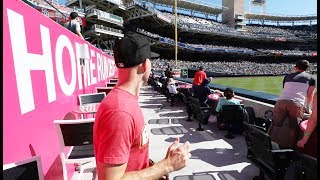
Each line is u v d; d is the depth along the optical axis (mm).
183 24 55906
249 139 3291
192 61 56312
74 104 4633
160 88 13227
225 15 76750
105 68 11938
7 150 1835
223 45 63812
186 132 5859
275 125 3955
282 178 2729
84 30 42438
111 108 1094
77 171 3740
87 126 2635
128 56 1182
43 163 2574
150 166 1238
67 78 4133
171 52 56688
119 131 1054
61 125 2600
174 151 1257
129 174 1097
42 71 2805
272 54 61125
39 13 2809
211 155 4387
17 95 2074
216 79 35531
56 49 3490
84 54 5395
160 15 48750
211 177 3553
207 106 6523
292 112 3734
